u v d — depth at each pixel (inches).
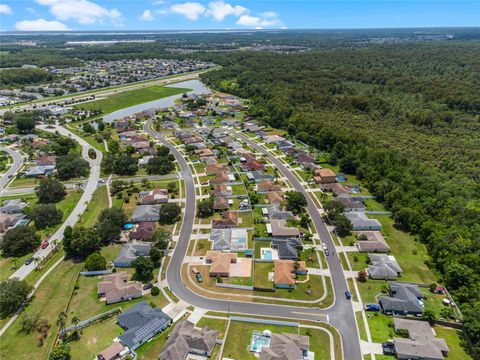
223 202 6220.5
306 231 5565.9
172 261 4845.0
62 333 3599.9
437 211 5836.6
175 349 3363.7
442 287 4338.1
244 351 3474.4
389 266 4655.5
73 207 6284.5
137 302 4114.2
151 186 7086.6
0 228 5536.4
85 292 4266.7
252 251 4990.2
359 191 7007.9
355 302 4148.6
